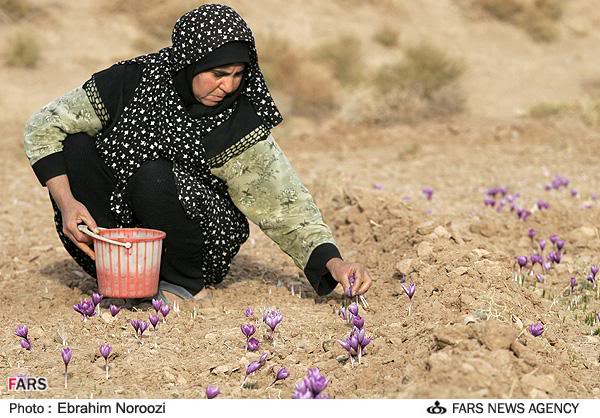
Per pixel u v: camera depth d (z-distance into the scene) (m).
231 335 7.32
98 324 7.61
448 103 24.33
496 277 7.79
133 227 7.91
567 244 10.77
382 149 19.52
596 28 37.12
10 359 6.99
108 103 7.54
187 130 7.47
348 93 24.88
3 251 10.65
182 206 7.63
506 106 25.06
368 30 33.06
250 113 7.66
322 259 7.75
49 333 7.50
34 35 27.55
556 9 37.16
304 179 15.58
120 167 7.59
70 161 7.65
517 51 33.72
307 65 26.06
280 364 6.78
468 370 5.71
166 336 7.39
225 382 6.52
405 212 10.59
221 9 7.29
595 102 23.23
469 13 36.16
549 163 17.30
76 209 7.54
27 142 7.66
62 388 6.44
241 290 8.77
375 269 9.13
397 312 7.56
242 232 8.28
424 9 36.12
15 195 14.30
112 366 6.81
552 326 7.52
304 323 7.71
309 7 34.19
